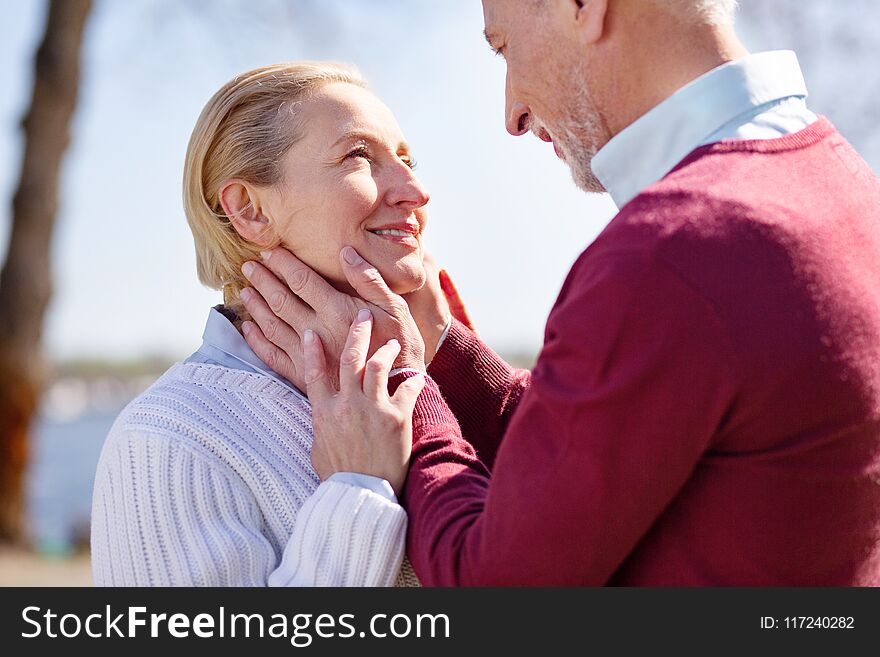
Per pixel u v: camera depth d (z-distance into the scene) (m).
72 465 13.30
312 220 1.82
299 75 1.88
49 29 8.87
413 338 1.80
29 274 8.76
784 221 1.34
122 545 1.64
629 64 1.50
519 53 1.60
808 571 1.38
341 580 1.55
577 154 1.63
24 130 8.86
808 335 1.31
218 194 1.88
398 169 1.87
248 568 1.61
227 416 1.72
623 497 1.30
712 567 1.37
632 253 1.31
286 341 1.82
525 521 1.34
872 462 1.39
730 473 1.34
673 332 1.28
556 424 1.33
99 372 22.34
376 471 1.62
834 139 1.52
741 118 1.45
